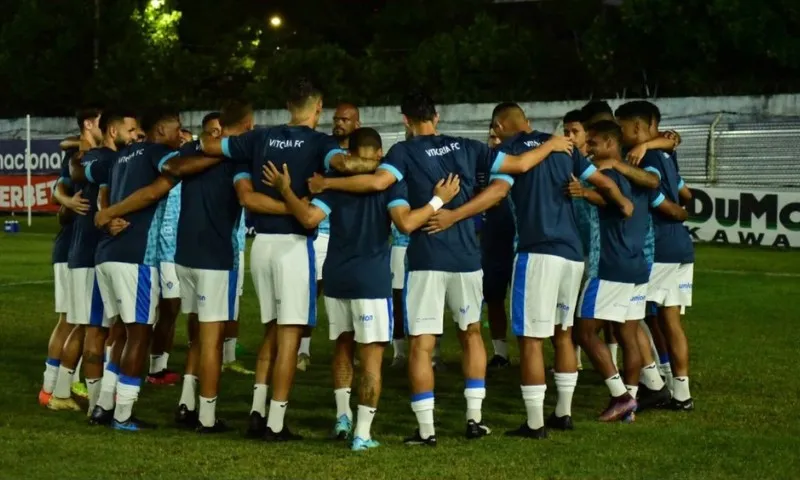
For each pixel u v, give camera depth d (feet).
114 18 117.60
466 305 23.11
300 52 110.73
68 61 118.62
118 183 24.02
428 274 22.65
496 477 20.06
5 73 119.03
